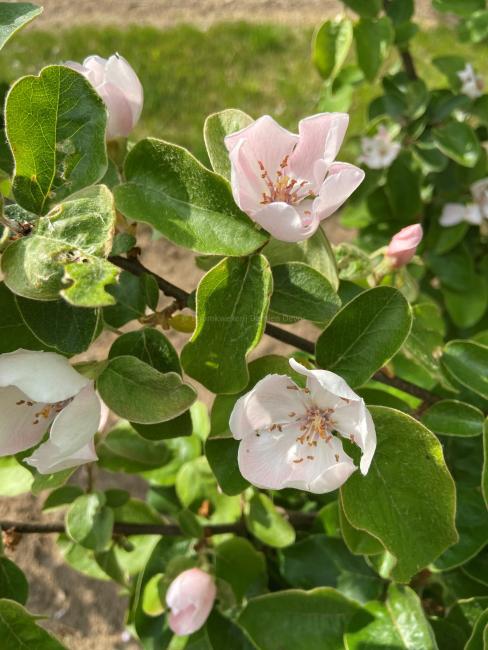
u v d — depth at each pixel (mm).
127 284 237
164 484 390
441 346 302
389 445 216
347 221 550
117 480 601
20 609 241
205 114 894
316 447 221
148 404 201
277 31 1010
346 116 200
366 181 481
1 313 213
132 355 220
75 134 198
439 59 481
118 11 1112
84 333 204
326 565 336
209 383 210
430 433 210
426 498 215
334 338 226
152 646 339
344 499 217
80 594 561
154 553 342
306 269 227
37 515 588
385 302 225
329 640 288
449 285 509
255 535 333
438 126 464
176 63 974
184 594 297
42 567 572
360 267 283
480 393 262
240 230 207
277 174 217
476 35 490
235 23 1032
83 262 173
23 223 198
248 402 211
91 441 205
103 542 303
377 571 297
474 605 299
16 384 189
